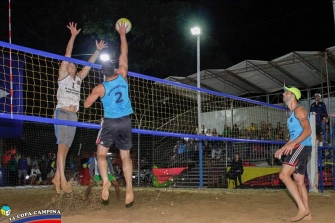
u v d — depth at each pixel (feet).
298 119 17.22
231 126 50.47
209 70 49.67
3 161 44.04
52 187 37.99
